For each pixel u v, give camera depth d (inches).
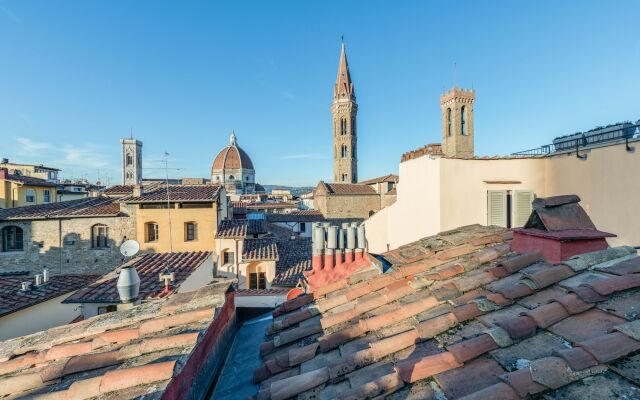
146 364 134.0
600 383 95.1
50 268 965.8
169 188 1136.2
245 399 150.5
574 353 102.9
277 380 149.9
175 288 543.5
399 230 639.8
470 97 1893.5
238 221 1119.6
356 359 139.8
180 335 152.5
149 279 589.9
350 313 187.5
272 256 933.8
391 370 130.6
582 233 188.7
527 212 498.9
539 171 503.2
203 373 158.7
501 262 205.2
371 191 2311.8
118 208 1053.8
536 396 96.4
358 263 272.7
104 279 591.8
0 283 641.6
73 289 658.2
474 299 162.4
